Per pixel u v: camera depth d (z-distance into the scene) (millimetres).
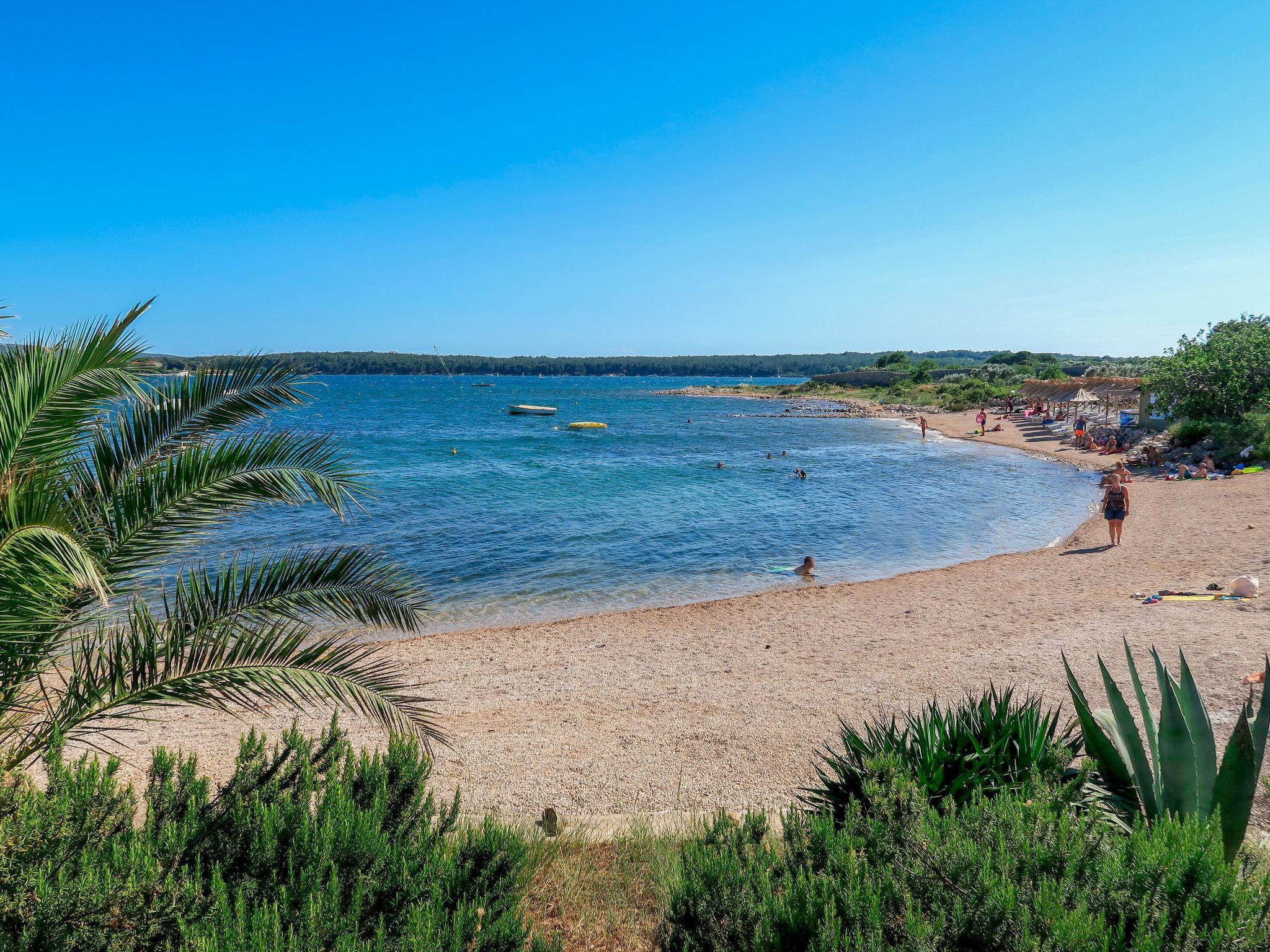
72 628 4891
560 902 4598
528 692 9969
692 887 3480
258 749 4598
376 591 5754
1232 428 30844
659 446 53531
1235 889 2867
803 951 2992
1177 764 4238
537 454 48000
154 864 3348
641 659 11422
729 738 7984
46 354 4168
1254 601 11961
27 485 3967
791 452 48156
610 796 6656
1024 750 4793
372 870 3572
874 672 10039
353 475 5465
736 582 17188
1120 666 9422
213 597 5246
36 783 6250
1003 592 14586
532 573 17938
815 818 3869
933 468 38438
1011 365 137125
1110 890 3002
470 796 6711
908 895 3002
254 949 2902
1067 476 33438
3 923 2986
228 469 5008
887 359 177125
